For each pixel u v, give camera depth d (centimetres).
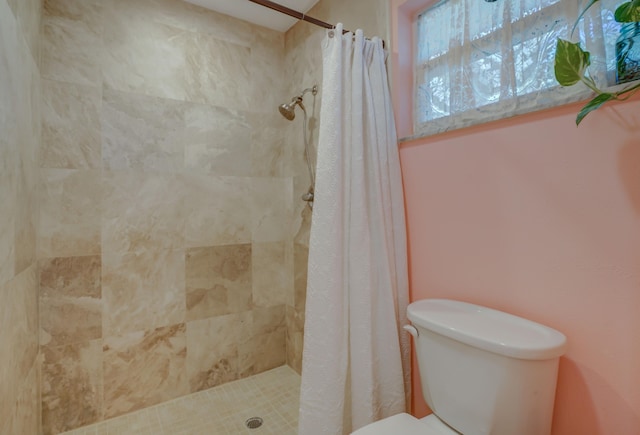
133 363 165
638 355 76
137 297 166
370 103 127
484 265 107
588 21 84
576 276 85
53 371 147
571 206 85
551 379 81
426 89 129
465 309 106
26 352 118
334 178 118
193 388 181
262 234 204
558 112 87
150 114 169
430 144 123
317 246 119
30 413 124
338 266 117
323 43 126
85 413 154
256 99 202
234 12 190
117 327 161
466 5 112
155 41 170
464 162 111
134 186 165
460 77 114
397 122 133
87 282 154
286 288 212
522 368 79
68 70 149
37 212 136
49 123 145
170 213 175
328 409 113
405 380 129
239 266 196
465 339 88
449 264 118
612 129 78
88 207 154
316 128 184
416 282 130
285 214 212
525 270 96
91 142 154
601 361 81
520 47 98
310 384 117
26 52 116
